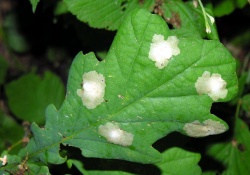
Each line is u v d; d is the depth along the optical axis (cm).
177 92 20
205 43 20
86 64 21
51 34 45
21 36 46
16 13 46
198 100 20
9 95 40
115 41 20
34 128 23
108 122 22
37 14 44
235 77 20
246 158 32
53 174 27
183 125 21
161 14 26
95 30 32
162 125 21
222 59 20
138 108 21
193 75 20
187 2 27
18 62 47
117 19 26
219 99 20
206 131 21
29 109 40
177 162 26
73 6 26
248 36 40
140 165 25
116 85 21
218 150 32
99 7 26
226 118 33
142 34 20
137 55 20
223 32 40
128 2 26
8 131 38
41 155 24
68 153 25
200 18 26
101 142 22
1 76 46
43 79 41
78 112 22
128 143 22
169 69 20
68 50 45
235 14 38
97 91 21
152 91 21
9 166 24
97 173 25
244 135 32
